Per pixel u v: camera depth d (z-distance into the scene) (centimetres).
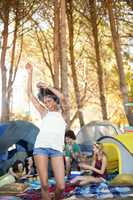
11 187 816
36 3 1727
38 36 1969
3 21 1627
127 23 1800
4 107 1588
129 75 1802
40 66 2309
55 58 1510
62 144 595
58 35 1522
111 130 1276
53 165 586
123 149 955
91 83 2236
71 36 1809
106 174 905
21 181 915
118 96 2280
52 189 762
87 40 2050
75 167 1062
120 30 1859
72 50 1812
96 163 903
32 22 1867
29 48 2255
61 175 585
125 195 782
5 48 1612
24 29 1858
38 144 587
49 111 605
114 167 999
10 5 1644
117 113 2350
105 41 2031
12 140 1003
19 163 947
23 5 1706
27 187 835
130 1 1694
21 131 1022
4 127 992
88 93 2302
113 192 799
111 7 1538
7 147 1002
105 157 904
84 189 809
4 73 1600
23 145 1044
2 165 988
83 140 1279
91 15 1762
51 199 643
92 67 2170
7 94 1698
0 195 770
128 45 1917
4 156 1000
